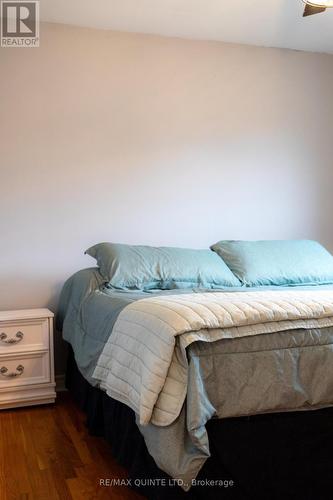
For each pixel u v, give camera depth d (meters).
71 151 3.25
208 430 1.70
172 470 1.60
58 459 2.27
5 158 3.11
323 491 1.78
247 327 1.81
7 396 2.84
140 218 3.44
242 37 3.51
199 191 3.59
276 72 3.76
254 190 3.76
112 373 1.98
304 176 3.91
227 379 1.75
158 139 3.46
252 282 3.06
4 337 2.81
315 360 1.88
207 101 3.58
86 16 3.09
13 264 3.16
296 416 1.84
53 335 3.14
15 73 3.10
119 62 3.33
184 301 1.96
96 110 3.30
